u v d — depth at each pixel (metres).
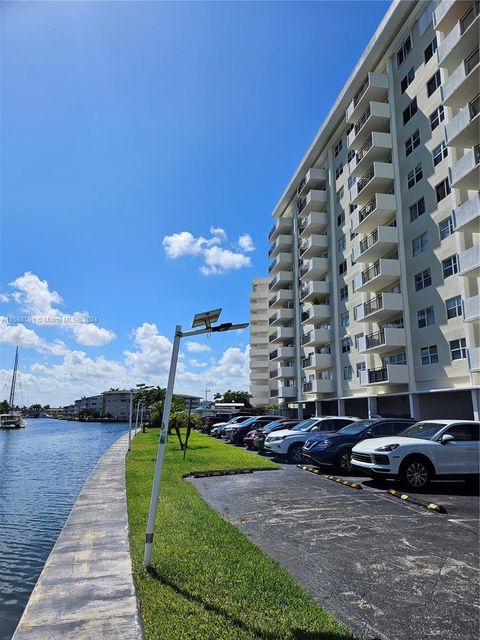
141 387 27.94
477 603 4.45
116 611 4.36
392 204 29.38
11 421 86.88
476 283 22.44
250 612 4.20
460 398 25.19
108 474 14.50
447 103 22.67
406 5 27.81
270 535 6.97
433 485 11.23
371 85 30.78
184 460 16.88
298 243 51.31
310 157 44.56
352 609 4.36
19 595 7.23
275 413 57.94
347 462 13.39
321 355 40.03
